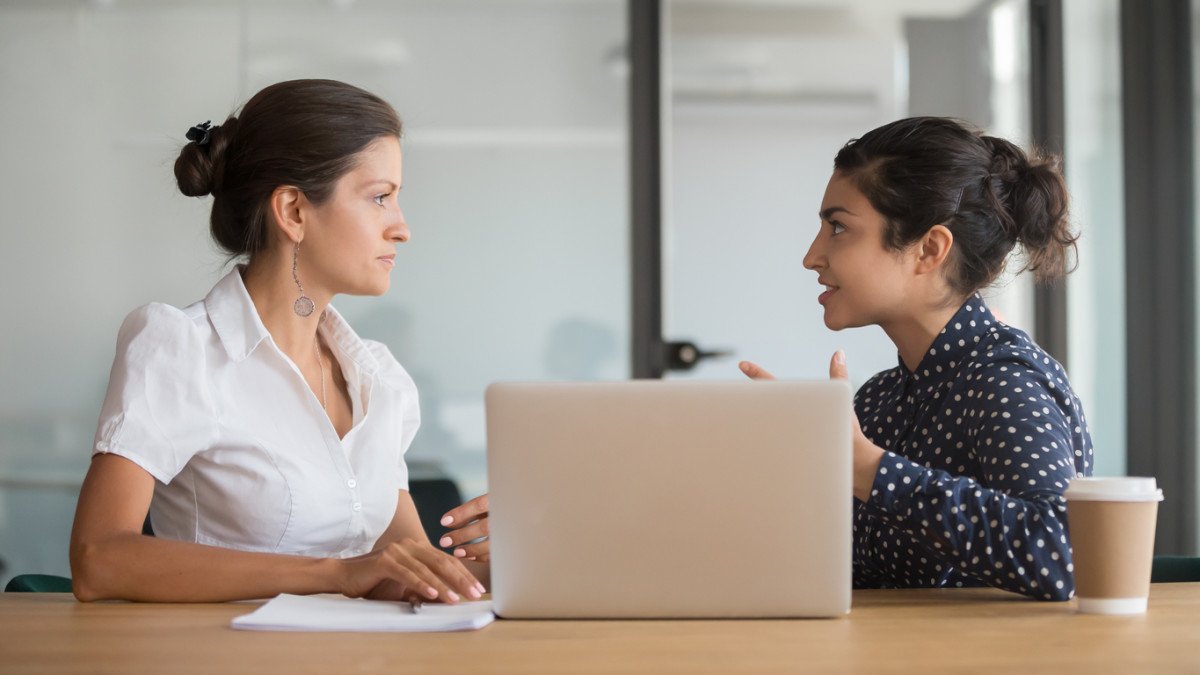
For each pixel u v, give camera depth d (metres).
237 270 1.91
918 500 1.48
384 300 3.81
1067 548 1.45
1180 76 3.97
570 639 1.21
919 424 1.80
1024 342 1.76
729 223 3.93
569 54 3.88
